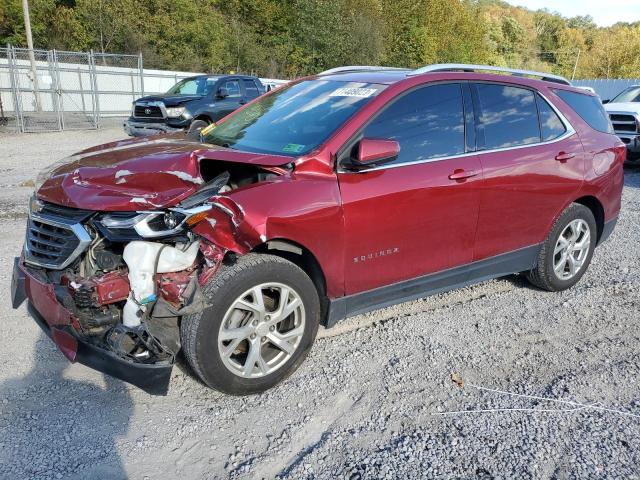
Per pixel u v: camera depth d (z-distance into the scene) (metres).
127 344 3.11
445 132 4.09
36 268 3.30
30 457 2.81
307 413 3.27
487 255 4.45
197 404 3.32
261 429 3.11
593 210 5.38
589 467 2.87
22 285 3.43
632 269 5.92
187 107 13.89
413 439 3.06
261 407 3.31
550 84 5.01
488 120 4.38
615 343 4.28
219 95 14.53
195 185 3.19
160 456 2.87
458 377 3.70
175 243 3.14
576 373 3.80
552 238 4.91
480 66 4.51
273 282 3.29
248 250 3.15
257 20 44.72
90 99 23.70
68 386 3.43
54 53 18.62
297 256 3.62
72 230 3.07
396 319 4.55
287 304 3.39
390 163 3.75
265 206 3.18
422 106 4.02
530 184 4.52
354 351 4.00
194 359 3.13
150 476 2.73
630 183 11.27
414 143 3.91
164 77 24.86
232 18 42.91
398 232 3.78
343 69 4.93
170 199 3.06
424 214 3.88
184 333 3.12
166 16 34.72
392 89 3.91
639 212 8.62
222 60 38.62
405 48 52.53
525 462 2.90
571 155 4.86
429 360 3.91
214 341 3.13
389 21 51.25
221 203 3.08
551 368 3.88
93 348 3.03
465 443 3.04
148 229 3.00
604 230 5.43
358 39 42.88
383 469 2.82
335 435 3.08
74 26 33.56
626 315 4.78
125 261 3.04
